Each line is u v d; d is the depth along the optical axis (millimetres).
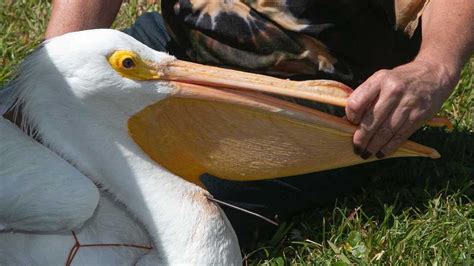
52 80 3617
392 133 3777
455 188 4980
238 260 3828
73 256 3715
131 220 3779
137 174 3711
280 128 3691
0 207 3645
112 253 3754
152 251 3773
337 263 4449
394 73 3779
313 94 3656
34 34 6012
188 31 4629
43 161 3648
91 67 3576
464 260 4414
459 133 5316
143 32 5070
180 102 3658
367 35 4535
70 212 3600
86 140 3678
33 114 3668
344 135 3738
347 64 4570
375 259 4477
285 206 4719
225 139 3725
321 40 4473
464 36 4137
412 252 4551
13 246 3740
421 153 3881
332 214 4812
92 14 4680
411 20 4570
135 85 3604
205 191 3789
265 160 3760
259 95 3658
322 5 4434
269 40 4480
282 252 4617
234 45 4527
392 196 4926
